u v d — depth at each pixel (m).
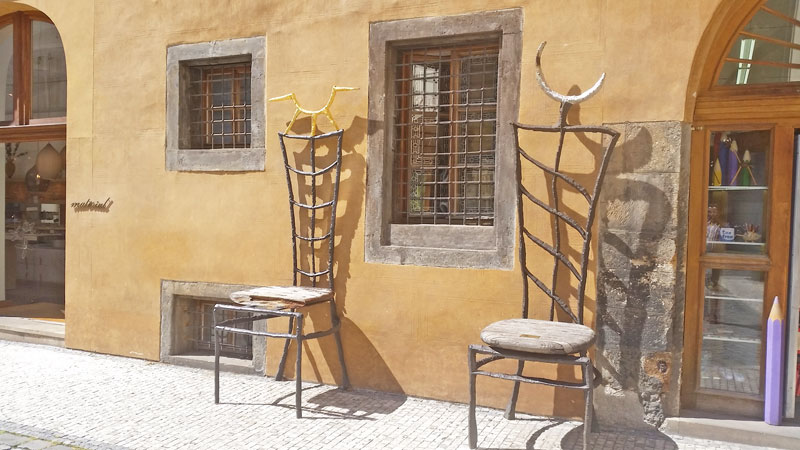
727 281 4.14
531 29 4.32
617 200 4.12
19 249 8.00
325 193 5.02
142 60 5.73
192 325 5.84
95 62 5.95
